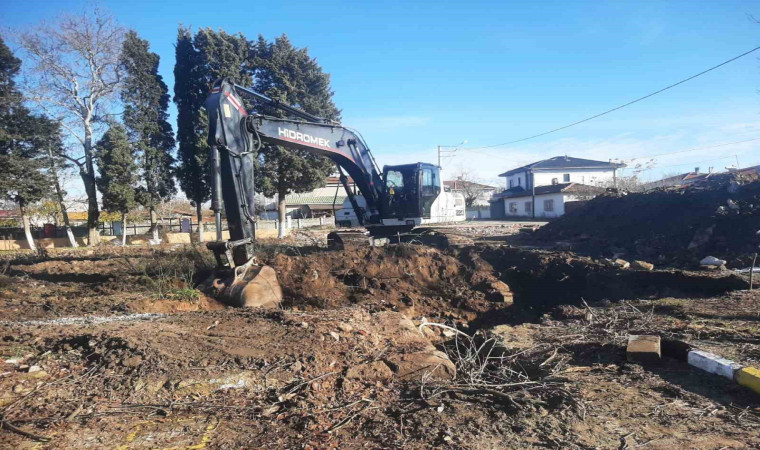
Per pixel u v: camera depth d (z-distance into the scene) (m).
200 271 11.66
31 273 14.30
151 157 33.09
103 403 4.62
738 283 9.24
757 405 4.49
